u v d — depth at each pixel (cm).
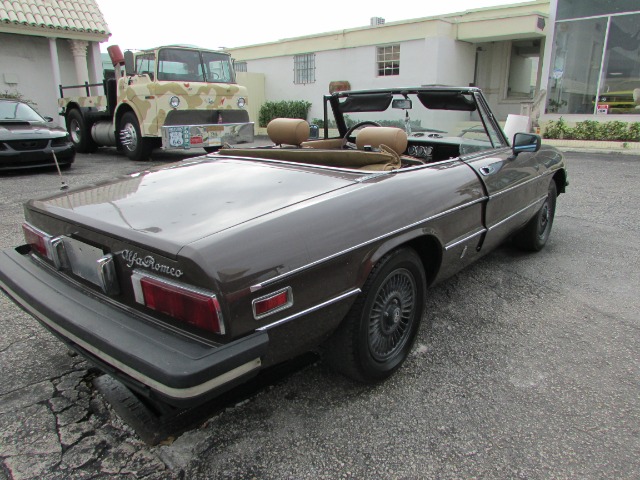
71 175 852
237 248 176
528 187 372
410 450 206
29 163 860
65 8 1427
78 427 219
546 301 349
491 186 312
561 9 1389
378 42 1599
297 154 289
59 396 240
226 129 1026
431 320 321
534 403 236
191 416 218
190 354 167
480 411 230
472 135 362
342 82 1720
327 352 236
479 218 304
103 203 229
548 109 1473
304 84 1845
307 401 239
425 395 243
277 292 183
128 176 284
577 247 469
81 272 220
